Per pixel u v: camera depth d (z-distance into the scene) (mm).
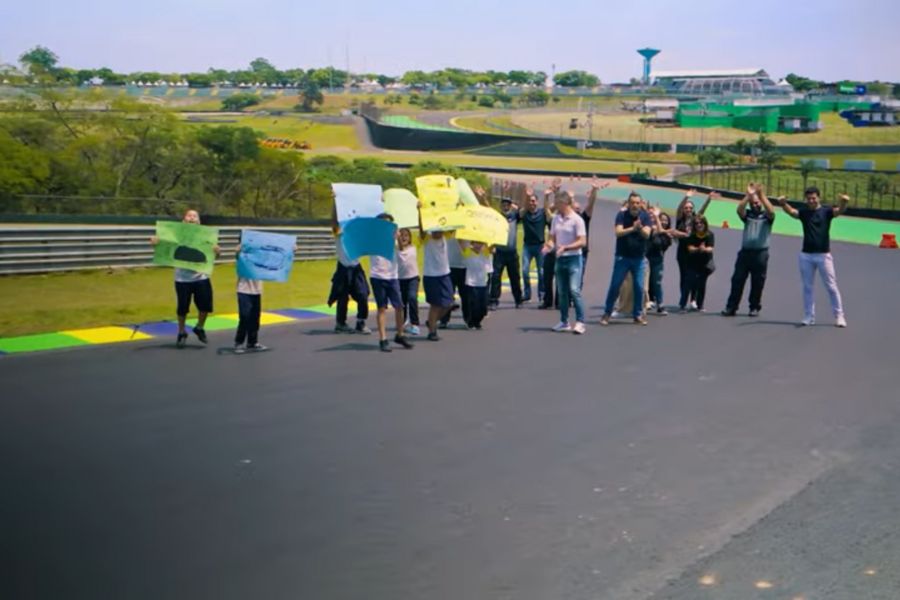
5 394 9547
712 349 12266
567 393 9602
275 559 5383
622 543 5605
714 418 8555
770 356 11711
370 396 9469
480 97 190250
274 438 7887
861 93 149000
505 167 106562
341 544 5602
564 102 185250
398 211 13492
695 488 6590
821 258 14180
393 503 6305
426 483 6715
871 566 5246
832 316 15547
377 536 5727
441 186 13164
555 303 17375
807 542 5602
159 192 50531
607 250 34000
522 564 5309
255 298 12008
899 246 33406
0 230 20781
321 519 6016
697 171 96125
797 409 8891
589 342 12914
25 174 42469
